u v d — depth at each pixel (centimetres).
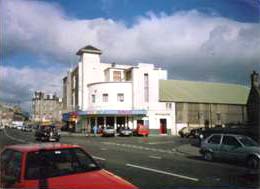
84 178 652
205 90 7431
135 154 2323
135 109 6366
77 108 7244
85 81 7025
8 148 761
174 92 6988
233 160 1830
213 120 7081
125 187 626
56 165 690
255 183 1196
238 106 7412
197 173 1438
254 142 1855
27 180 640
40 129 4059
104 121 6444
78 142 3734
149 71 6519
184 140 4300
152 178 1298
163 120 6562
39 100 13700
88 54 7106
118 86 6397
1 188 655
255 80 4088
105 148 2864
